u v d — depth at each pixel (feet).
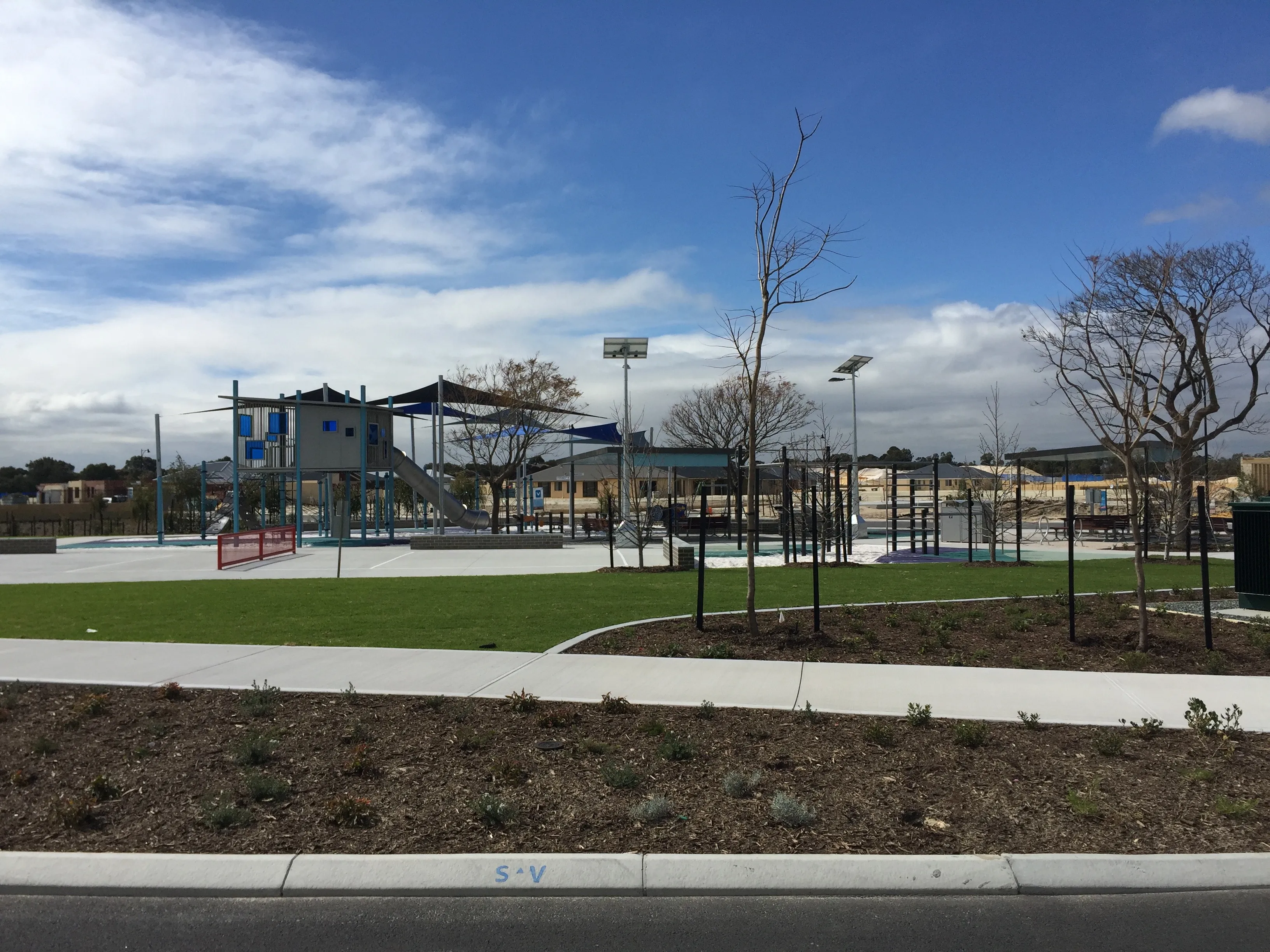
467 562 76.02
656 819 16.29
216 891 14.24
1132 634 33.06
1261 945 12.55
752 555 33.09
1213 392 83.35
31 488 355.97
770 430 131.75
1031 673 27.27
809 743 20.56
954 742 20.45
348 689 24.63
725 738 20.97
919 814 16.49
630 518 106.32
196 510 160.76
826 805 16.93
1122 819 16.17
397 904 13.92
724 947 12.56
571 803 17.11
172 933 13.07
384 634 34.91
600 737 21.12
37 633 36.09
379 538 117.60
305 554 87.15
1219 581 53.06
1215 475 124.57
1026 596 44.34
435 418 119.75
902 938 12.82
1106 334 83.20
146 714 23.31
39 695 25.40
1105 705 23.66
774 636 33.17
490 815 16.30
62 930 13.16
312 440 105.19
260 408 104.94
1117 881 14.21
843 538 85.05
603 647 31.50
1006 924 13.21
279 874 14.43
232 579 61.41
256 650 31.32
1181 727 21.63
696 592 48.96
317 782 18.33
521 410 112.06
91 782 18.42
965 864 14.42
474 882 14.24
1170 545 77.10
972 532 84.48
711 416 139.74
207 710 23.65
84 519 163.22
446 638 33.96
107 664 29.09
